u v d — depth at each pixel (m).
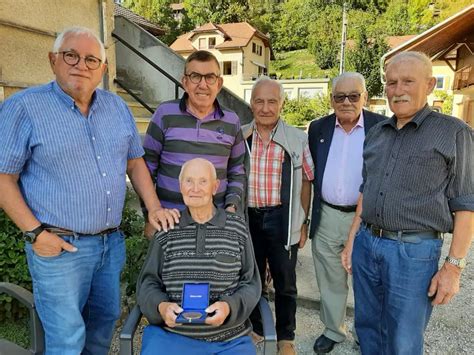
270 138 2.41
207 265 1.78
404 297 1.77
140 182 2.02
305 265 3.89
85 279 1.77
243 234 1.87
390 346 1.86
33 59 3.38
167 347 1.69
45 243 1.60
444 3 40.88
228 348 1.74
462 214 1.67
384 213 1.79
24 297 1.76
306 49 53.53
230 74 33.31
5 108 1.54
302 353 2.60
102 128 1.72
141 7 45.44
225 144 2.19
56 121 1.59
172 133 2.12
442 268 1.72
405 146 1.75
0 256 2.29
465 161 1.64
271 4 56.81
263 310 1.83
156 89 5.58
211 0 51.66
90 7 4.19
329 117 2.50
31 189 1.61
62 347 1.74
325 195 2.46
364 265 1.97
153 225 1.86
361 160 2.35
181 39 35.28
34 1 3.35
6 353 1.69
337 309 2.55
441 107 21.12
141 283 1.81
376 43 33.88
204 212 1.82
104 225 1.75
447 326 2.92
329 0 53.28
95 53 1.63
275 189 2.43
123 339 1.62
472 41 12.53
